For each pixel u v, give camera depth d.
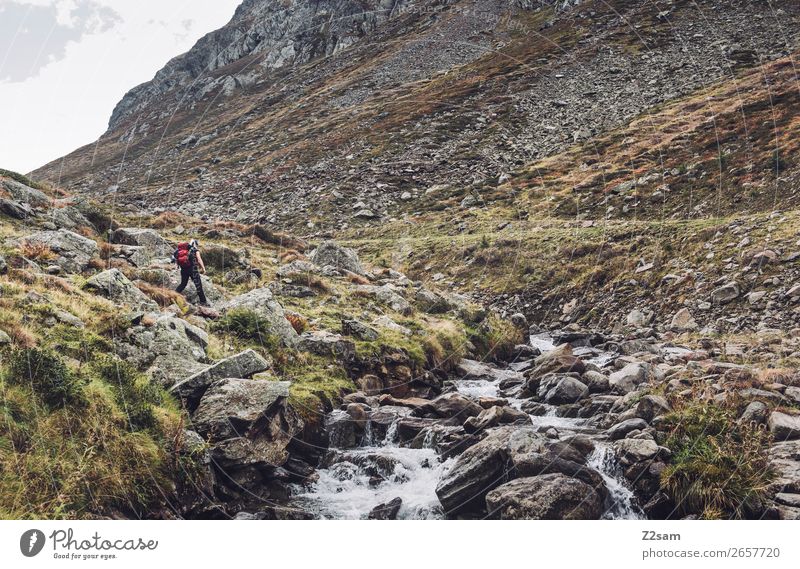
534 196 43.62
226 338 11.80
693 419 9.00
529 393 13.62
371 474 9.24
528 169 50.56
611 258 29.53
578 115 58.09
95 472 6.43
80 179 88.50
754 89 47.12
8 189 19.31
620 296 26.38
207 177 66.25
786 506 7.06
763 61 55.72
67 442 6.55
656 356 15.95
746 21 66.06
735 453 8.00
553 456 8.12
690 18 71.12
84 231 18.55
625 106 56.97
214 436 8.08
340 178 55.88
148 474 6.88
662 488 7.77
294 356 12.51
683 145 41.53
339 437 10.30
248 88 115.06
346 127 67.75
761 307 20.41
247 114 92.88
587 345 21.08
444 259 36.22
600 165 45.09
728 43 62.41
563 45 72.00
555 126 57.50
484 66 72.38
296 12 135.62
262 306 13.27
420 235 41.81
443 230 41.94
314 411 10.45
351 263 24.05
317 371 12.26
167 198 60.16
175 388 8.68
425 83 72.94
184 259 13.84
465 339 18.16
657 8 76.31
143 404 7.64
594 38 72.44
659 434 8.91
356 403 11.15
